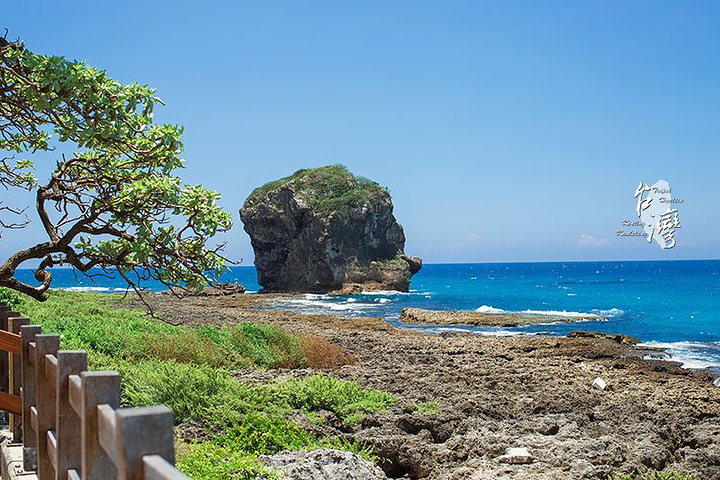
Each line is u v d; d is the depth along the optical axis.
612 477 10.34
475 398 14.91
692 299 68.44
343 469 8.17
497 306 60.94
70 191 9.20
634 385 19.02
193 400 11.45
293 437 10.11
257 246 93.19
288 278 89.75
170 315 32.78
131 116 7.84
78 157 9.15
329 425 12.08
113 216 8.95
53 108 7.51
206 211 8.74
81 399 3.49
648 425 13.46
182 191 8.70
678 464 11.68
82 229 8.90
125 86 7.79
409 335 34.41
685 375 22.67
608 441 12.00
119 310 25.19
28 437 6.11
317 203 85.12
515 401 15.16
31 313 17.53
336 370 18.39
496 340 31.41
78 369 4.24
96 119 7.61
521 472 10.34
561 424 13.31
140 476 2.50
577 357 25.56
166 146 8.23
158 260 8.78
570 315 47.56
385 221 88.38
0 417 8.54
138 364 13.38
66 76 7.44
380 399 13.80
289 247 89.06
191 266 8.82
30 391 6.13
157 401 11.23
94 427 3.36
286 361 19.34
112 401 3.39
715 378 22.12
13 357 7.44
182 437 10.24
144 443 2.52
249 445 9.58
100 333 16.16
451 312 47.69
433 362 22.28
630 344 32.25
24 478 5.91
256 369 17.64
